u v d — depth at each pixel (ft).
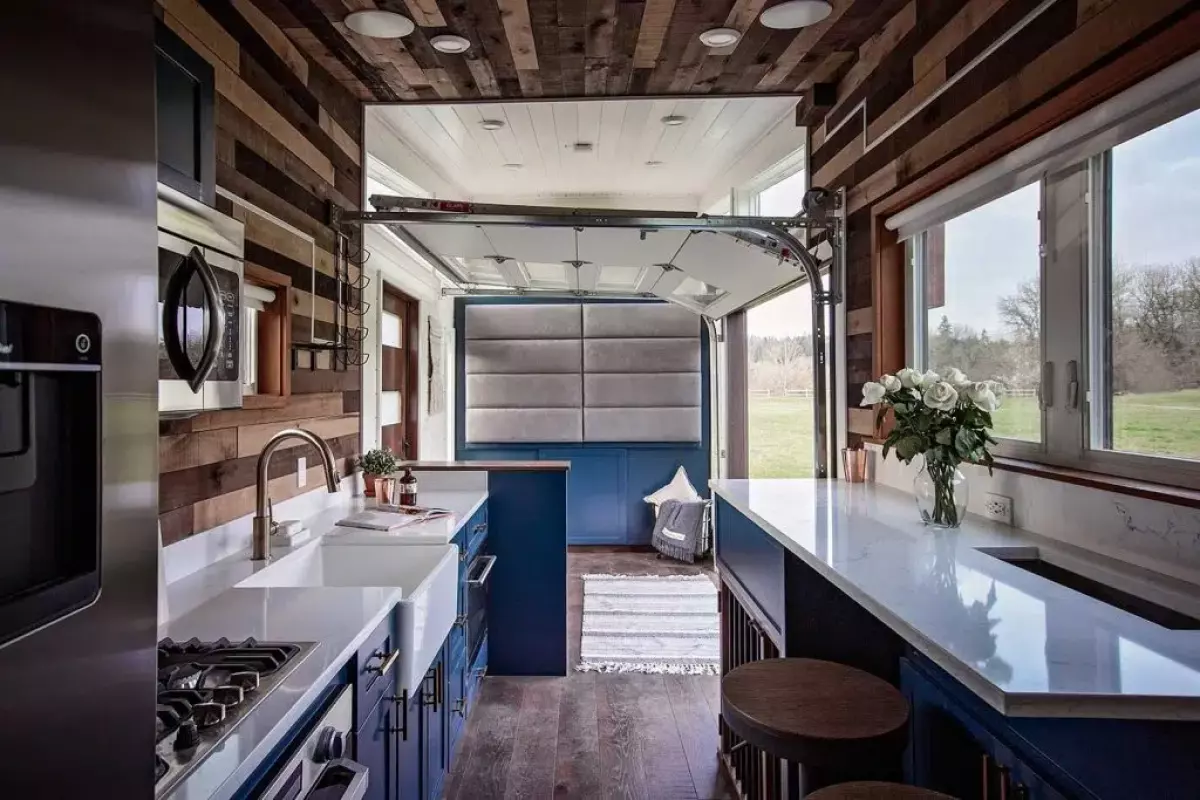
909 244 9.09
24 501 1.82
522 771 8.73
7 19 1.71
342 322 10.26
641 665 12.06
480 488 11.76
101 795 2.11
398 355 16.79
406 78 10.17
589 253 12.93
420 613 6.00
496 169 17.61
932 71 7.88
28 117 1.78
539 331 21.48
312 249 9.28
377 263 13.55
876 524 6.76
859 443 9.98
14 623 1.75
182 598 5.52
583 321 21.45
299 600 5.42
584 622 14.30
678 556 19.17
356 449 11.13
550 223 10.19
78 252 1.98
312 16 8.13
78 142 1.98
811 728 4.79
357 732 4.66
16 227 1.74
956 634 3.87
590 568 18.70
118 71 2.16
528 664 11.69
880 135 9.14
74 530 2.01
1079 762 3.63
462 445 21.58
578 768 8.80
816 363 10.71
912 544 5.95
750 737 4.92
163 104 4.91
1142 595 4.80
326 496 9.76
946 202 7.75
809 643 6.40
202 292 5.30
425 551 7.63
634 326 21.39
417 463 12.26
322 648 4.35
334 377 10.17
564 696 10.91
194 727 3.13
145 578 2.35
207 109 5.52
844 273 10.34
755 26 8.80
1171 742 3.35
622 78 10.28
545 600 11.73
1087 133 5.65
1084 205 5.98
